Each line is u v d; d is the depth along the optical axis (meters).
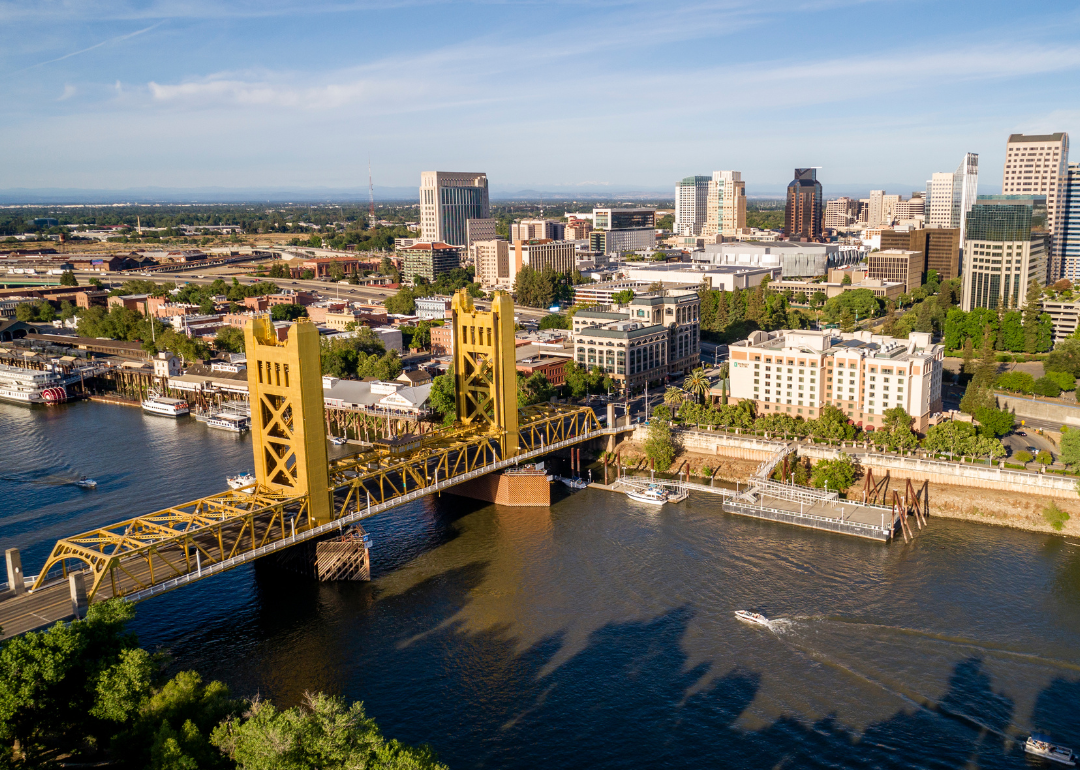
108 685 111.81
